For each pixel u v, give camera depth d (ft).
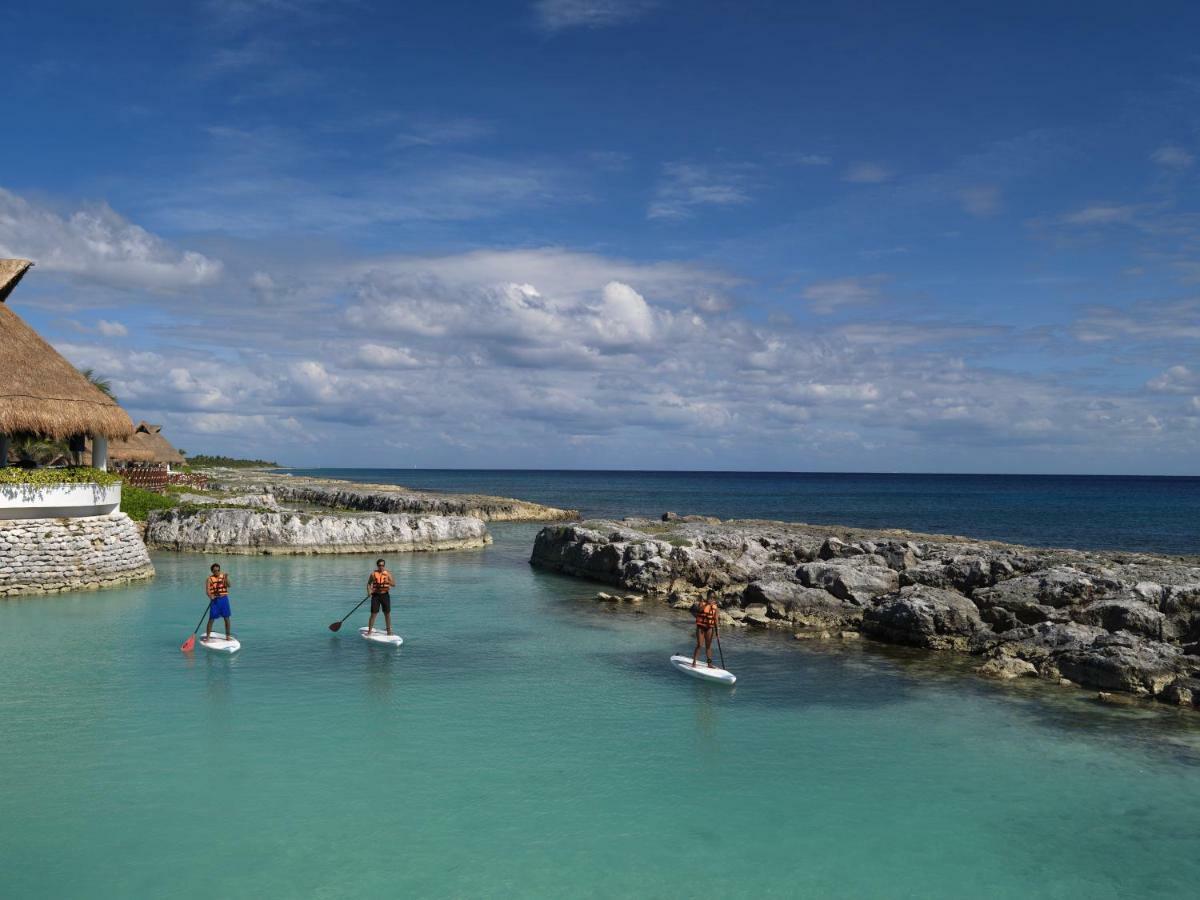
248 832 39.91
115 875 35.78
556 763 49.93
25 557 98.73
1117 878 38.04
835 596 98.99
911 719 60.34
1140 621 77.25
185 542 149.18
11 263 108.27
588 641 83.41
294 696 61.57
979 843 41.11
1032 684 69.97
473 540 172.45
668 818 42.93
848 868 38.24
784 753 52.80
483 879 36.24
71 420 97.50
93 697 59.98
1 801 42.70
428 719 57.31
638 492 584.40
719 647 71.10
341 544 154.51
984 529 266.36
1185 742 55.93
